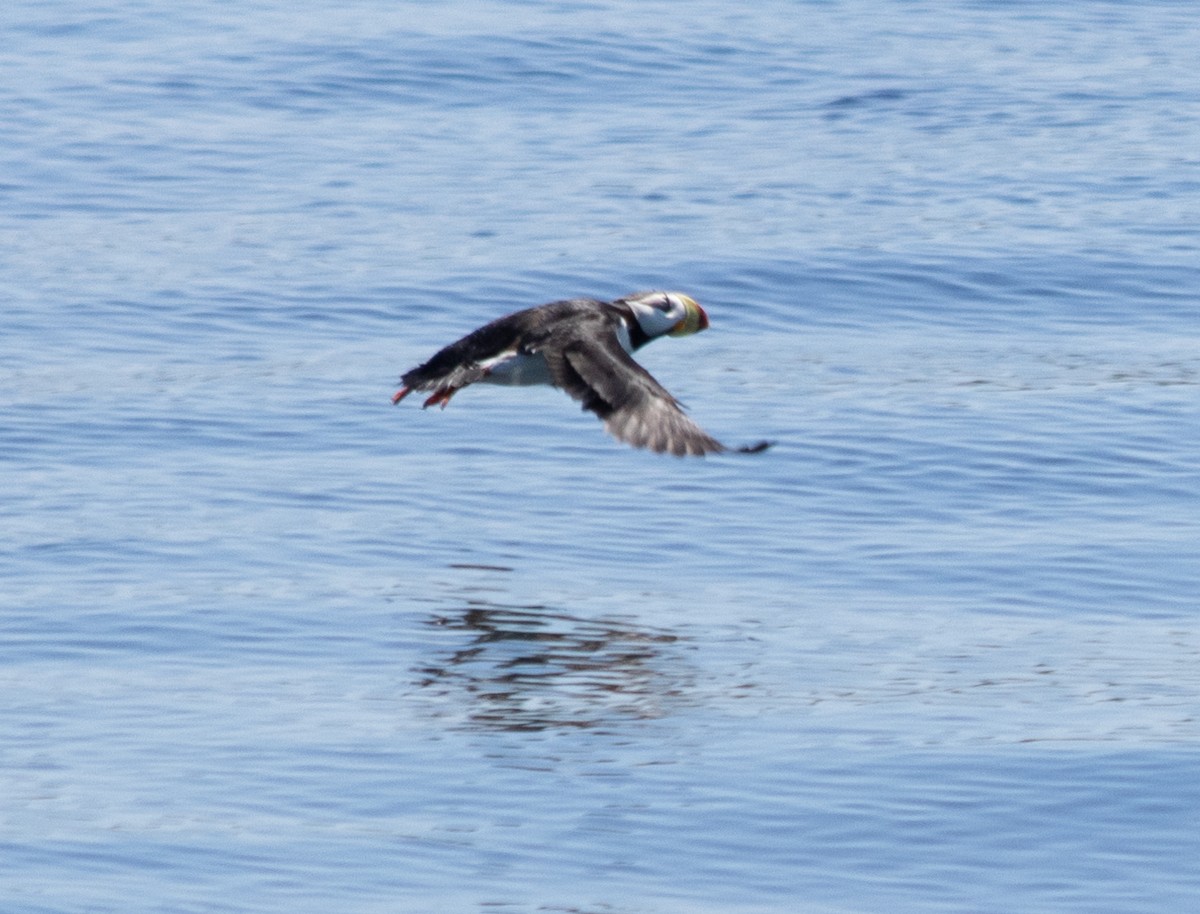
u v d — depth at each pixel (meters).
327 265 25.34
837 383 21.75
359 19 38.94
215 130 31.94
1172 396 21.28
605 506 18.31
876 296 24.73
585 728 13.60
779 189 29.00
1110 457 19.59
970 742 13.33
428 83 34.88
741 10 40.97
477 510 18.16
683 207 28.02
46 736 13.43
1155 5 43.38
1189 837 12.09
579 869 11.62
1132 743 13.33
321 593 16.16
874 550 17.36
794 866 11.71
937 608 16.12
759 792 12.59
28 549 16.97
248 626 15.45
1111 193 29.03
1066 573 16.86
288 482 18.75
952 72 36.59
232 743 13.31
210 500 18.27
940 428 20.25
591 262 25.44
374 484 18.75
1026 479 19.08
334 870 11.57
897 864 11.73
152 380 21.47
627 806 12.38
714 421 20.50
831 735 13.48
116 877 11.47
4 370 21.67
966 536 17.72
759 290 24.78
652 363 22.48
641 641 15.25
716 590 16.42
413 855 11.75
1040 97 34.91
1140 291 25.05
